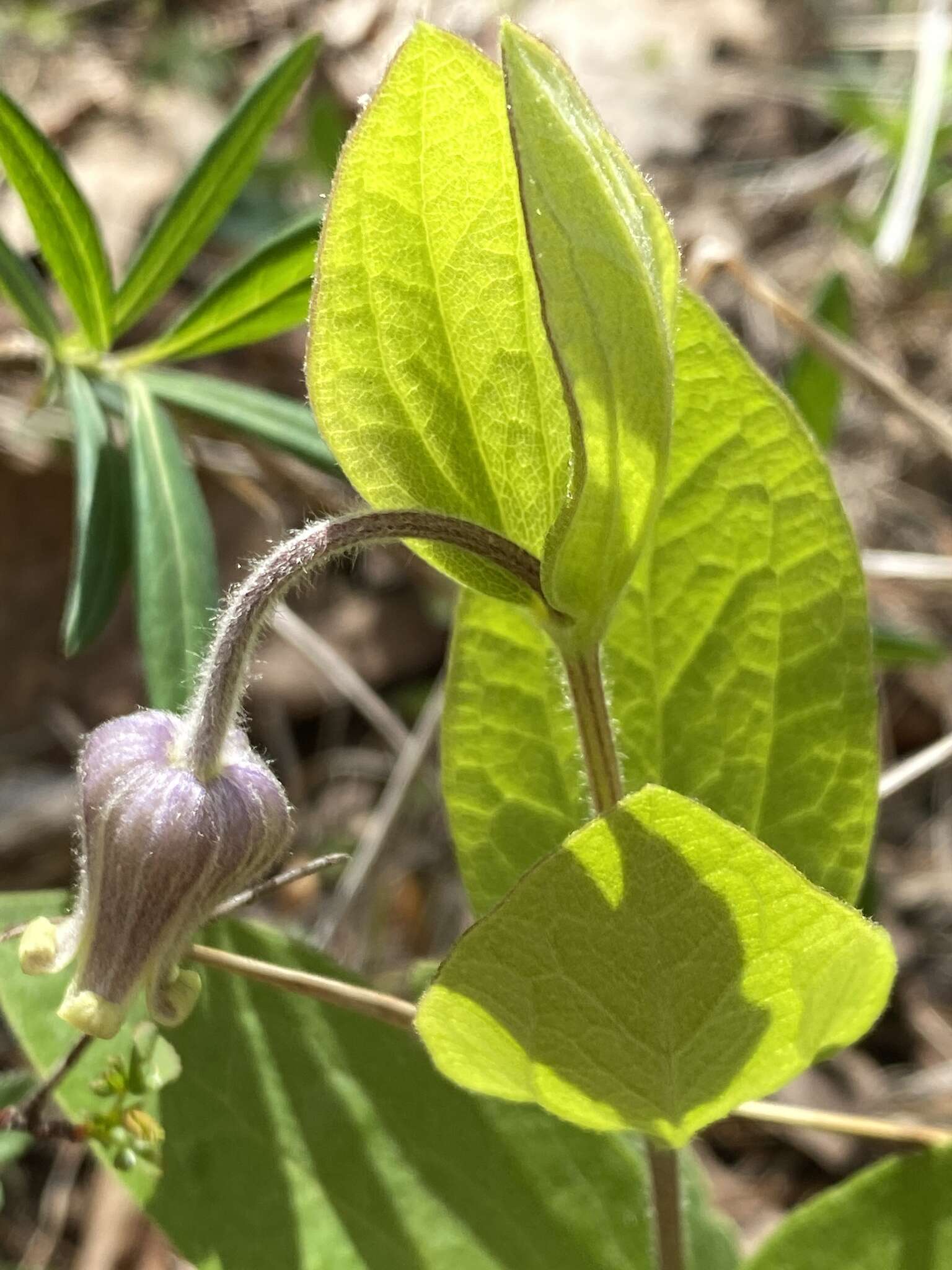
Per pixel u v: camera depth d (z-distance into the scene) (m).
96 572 0.15
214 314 0.16
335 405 0.10
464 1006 0.10
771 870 0.09
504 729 0.13
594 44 0.39
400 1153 0.14
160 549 0.15
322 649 0.22
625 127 0.37
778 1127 0.22
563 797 0.13
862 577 0.12
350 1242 0.14
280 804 0.10
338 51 0.33
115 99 0.34
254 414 0.16
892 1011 0.23
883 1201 0.14
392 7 0.34
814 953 0.10
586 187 0.09
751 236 0.33
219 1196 0.14
